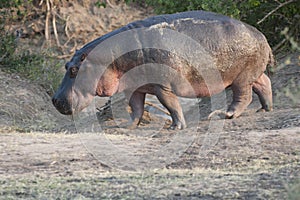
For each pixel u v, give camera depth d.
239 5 41.34
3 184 19.98
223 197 17.72
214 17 31.89
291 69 40.47
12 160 23.88
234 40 31.55
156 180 20.25
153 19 31.03
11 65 47.84
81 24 60.41
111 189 19.05
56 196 18.42
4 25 48.88
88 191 18.86
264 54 32.72
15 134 29.77
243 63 31.95
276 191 18.03
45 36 56.97
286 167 21.62
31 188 19.38
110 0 62.56
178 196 17.98
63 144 26.78
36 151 25.36
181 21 31.14
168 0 39.88
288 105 34.69
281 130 28.14
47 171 22.25
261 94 33.66
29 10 56.94
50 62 49.81
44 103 42.56
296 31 43.28
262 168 21.92
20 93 42.38
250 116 32.34
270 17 43.19
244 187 18.72
